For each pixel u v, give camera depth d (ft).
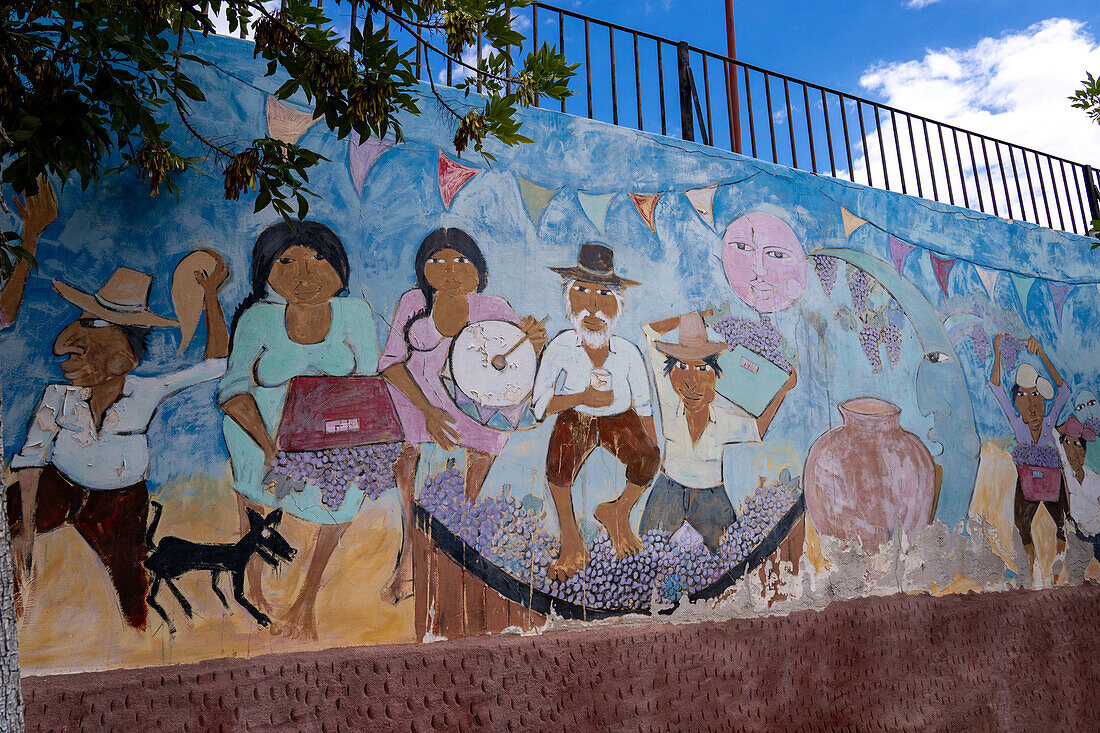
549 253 14.10
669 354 14.98
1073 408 20.97
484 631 12.49
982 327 19.67
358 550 11.80
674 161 15.85
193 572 10.77
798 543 15.79
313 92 9.45
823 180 17.83
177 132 11.57
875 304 17.97
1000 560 18.70
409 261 12.85
